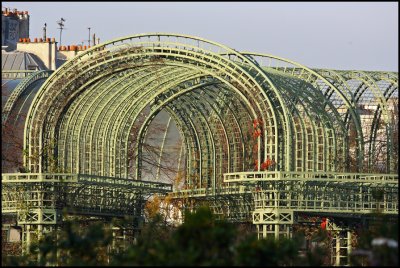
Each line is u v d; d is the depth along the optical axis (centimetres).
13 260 10912
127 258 9794
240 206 17638
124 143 17588
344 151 16375
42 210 16075
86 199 16750
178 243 9825
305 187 15712
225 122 18200
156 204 18338
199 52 15725
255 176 15488
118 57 16125
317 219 17638
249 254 9594
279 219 15612
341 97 16200
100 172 17500
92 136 17412
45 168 16538
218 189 17688
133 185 16900
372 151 17250
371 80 16825
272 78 16012
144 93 17238
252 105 15675
